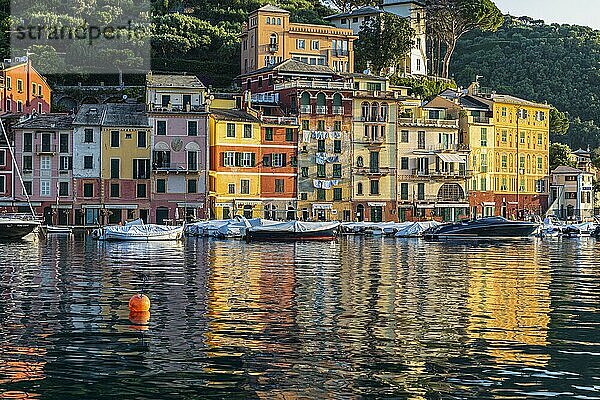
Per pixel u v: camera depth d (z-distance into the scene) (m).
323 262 74.06
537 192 178.62
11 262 71.06
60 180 137.12
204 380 28.25
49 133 137.00
